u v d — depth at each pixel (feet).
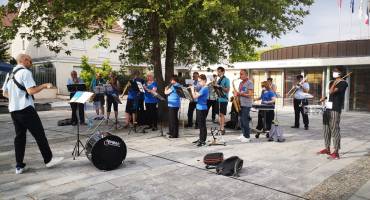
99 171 18.21
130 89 32.35
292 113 53.52
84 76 76.95
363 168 18.92
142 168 18.81
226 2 28.48
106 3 27.71
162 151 22.93
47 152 18.70
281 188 15.67
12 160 20.81
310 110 32.04
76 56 91.45
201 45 39.50
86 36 35.12
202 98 24.70
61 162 19.99
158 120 36.37
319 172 18.17
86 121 38.14
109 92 35.04
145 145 24.97
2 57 87.81
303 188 15.67
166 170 18.45
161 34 36.04
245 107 26.32
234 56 39.86
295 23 38.24
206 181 16.63
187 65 45.44
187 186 15.89
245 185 16.07
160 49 37.37
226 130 32.45
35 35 35.04
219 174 17.71
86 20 30.81
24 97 17.56
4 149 24.00
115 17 28.91
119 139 18.67
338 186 15.92
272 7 31.89
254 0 30.30
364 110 55.67
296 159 20.92
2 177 17.19
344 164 19.80
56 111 52.29
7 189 15.46
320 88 59.88
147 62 41.19
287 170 18.52
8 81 17.78
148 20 35.94
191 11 29.30
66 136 28.55
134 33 38.32
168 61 36.55
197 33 36.60
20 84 17.38
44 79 83.46
